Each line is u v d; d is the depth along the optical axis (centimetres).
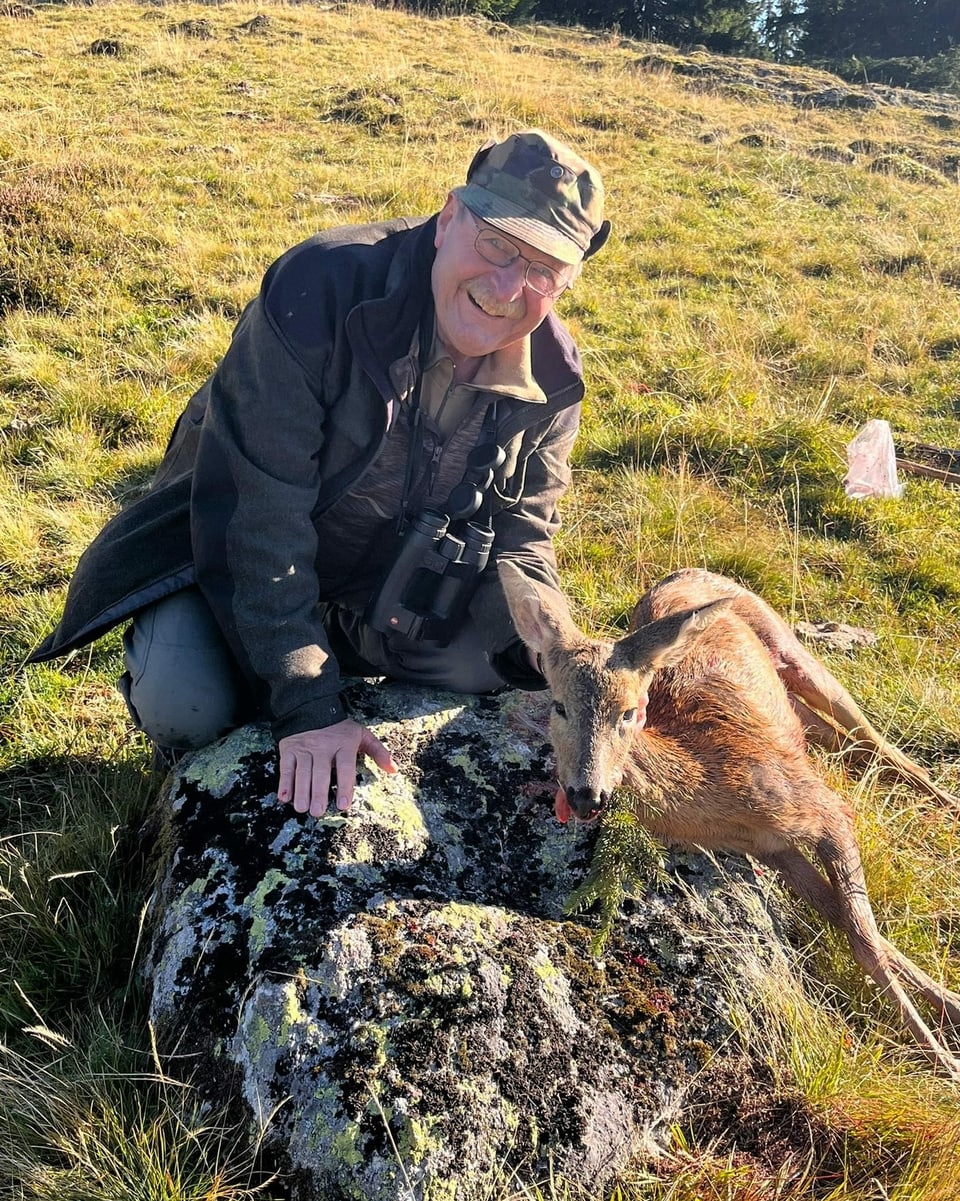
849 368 312
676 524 205
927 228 470
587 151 520
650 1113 96
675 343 308
